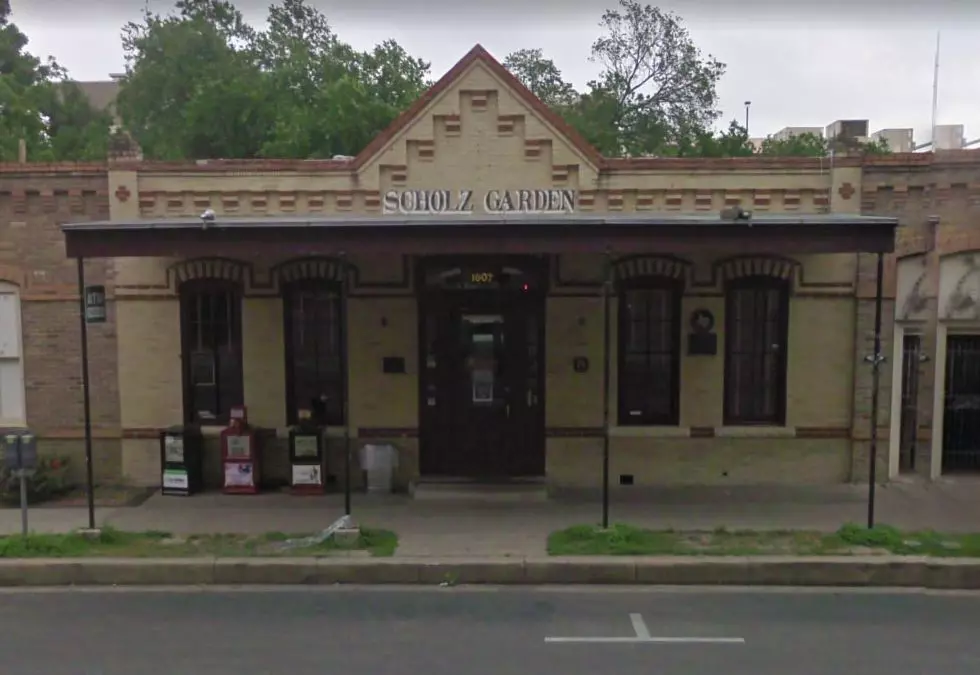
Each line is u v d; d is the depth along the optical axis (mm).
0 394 11156
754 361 11125
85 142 32719
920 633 6438
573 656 5980
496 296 10891
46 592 7551
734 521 9266
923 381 11180
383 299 10883
